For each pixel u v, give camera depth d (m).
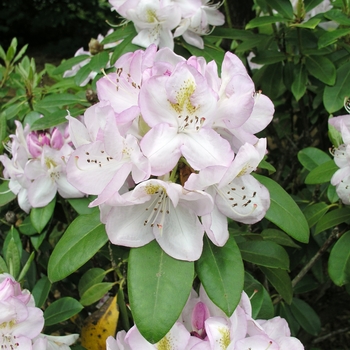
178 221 0.48
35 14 3.71
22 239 0.83
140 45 0.74
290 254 0.88
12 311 0.50
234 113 0.47
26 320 0.53
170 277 0.47
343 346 1.15
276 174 1.07
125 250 0.72
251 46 0.89
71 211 0.81
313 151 0.83
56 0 3.66
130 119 0.47
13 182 0.73
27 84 0.88
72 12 3.66
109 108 0.46
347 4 0.82
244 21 1.10
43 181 0.69
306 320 0.88
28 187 0.70
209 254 0.51
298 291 0.90
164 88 0.46
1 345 0.52
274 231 0.77
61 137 0.69
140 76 0.50
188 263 0.48
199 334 0.51
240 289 0.49
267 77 0.94
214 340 0.47
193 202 0.47
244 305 0.52
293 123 1.21
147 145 0.46
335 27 0.96
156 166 0.45
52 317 0.65
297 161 1.03
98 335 0.63
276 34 0.90
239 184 0.50
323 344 1.16
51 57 3.65
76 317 0.83
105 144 0.45
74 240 0.55
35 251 0.84
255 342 0.48
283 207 0.55
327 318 1.05
